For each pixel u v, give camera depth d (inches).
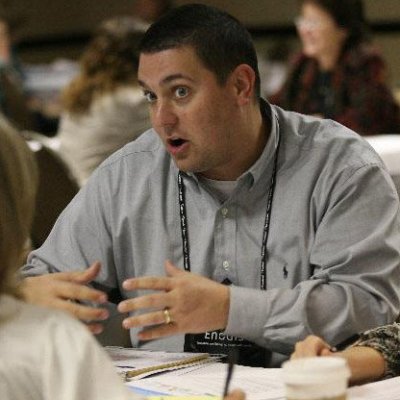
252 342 255.0
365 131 558.6
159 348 265.6
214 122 248.7
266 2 988.6
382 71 563.8
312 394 168.2
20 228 154.4
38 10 1128.2
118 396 148.9
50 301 238.8
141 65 249.3
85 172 544.7
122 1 1091.9
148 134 279.7
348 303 245.8
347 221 253.3
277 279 259.0
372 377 224.2
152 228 268.8
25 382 148.3
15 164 154.4
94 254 273.7
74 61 1119.0
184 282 233.6
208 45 246.1
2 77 657.6
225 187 261.7
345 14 562.3
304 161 260.4
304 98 582.9
